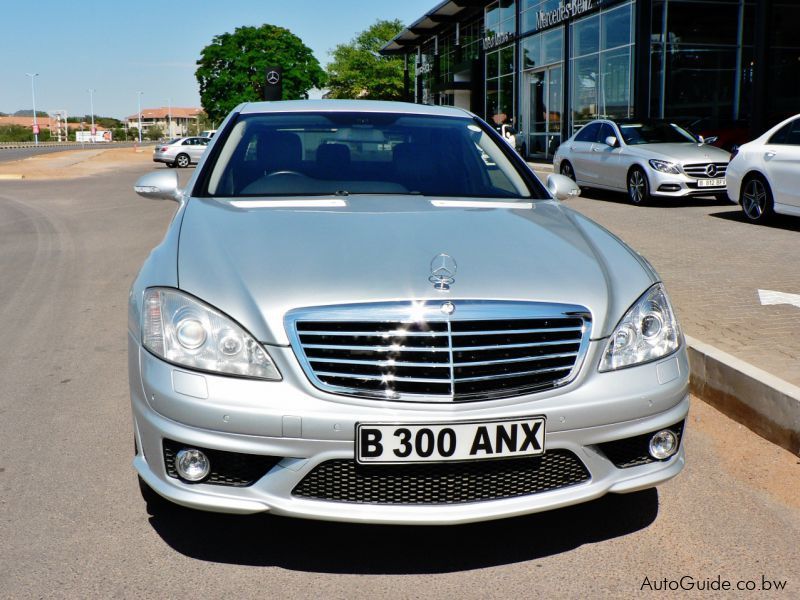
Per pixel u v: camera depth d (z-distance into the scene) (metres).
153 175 3.73
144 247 9.30
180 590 2.35
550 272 2.56
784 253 7.60
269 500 2.33
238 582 2.39
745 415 3.61
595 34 22.89
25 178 24.00
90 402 3.97
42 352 4.89
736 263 7.12
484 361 2.33
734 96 20.83
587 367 2.41
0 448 3.39
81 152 50.50
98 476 3.12
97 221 12.09
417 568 2.48
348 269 2.48
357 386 2.30
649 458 2.54
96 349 4.95
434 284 2.41
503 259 2.61
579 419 2.36
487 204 3.37
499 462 2.38
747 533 2.69
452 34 38.34
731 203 12.23
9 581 2.38
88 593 2.33
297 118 3.93
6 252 9.18
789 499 2.93
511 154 3.95
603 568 2.48
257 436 2.28
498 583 2.39
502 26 30.50
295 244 2.66
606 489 2.45
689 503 2.90
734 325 4.94
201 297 2.40
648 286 2.62
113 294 6.64
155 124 173.00
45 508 2.85
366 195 3.41
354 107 4.11
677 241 8.48
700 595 2.33
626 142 12.88
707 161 11.79
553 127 26.41
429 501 2.37
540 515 2.82
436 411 2.29
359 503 2.34
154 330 2.43
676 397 2.52
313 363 2.30
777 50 20.64
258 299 2.37
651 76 20.30
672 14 20.16
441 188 3.54
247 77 52.97
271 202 3.24
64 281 7.26
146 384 2.40
